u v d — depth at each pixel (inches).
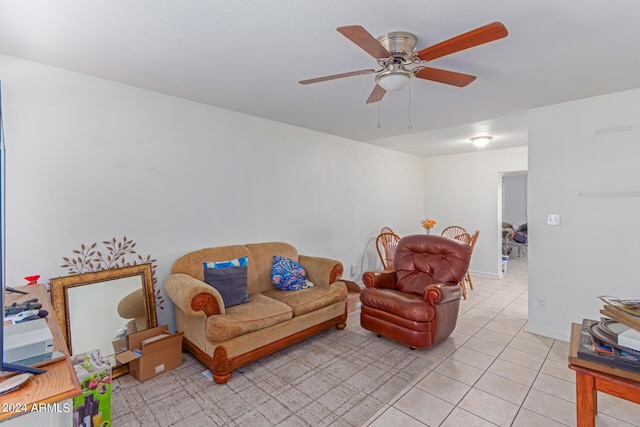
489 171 229.6
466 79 76.1
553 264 124.7
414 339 110.6
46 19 65.7
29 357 39.6
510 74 94.4
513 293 189.5
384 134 177.0
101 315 95.6
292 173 157.0
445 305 116.4
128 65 89.0
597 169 114.7
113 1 59.4
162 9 62.2
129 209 105.1
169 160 114.3
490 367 102.0
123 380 93.6
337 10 62.3
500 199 232.4
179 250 117.2
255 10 62.5
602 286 114.7
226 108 129.1
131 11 62.8
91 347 92.6
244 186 137.3
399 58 72.9
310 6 61.1
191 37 73.3
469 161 239.0
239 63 87.4
